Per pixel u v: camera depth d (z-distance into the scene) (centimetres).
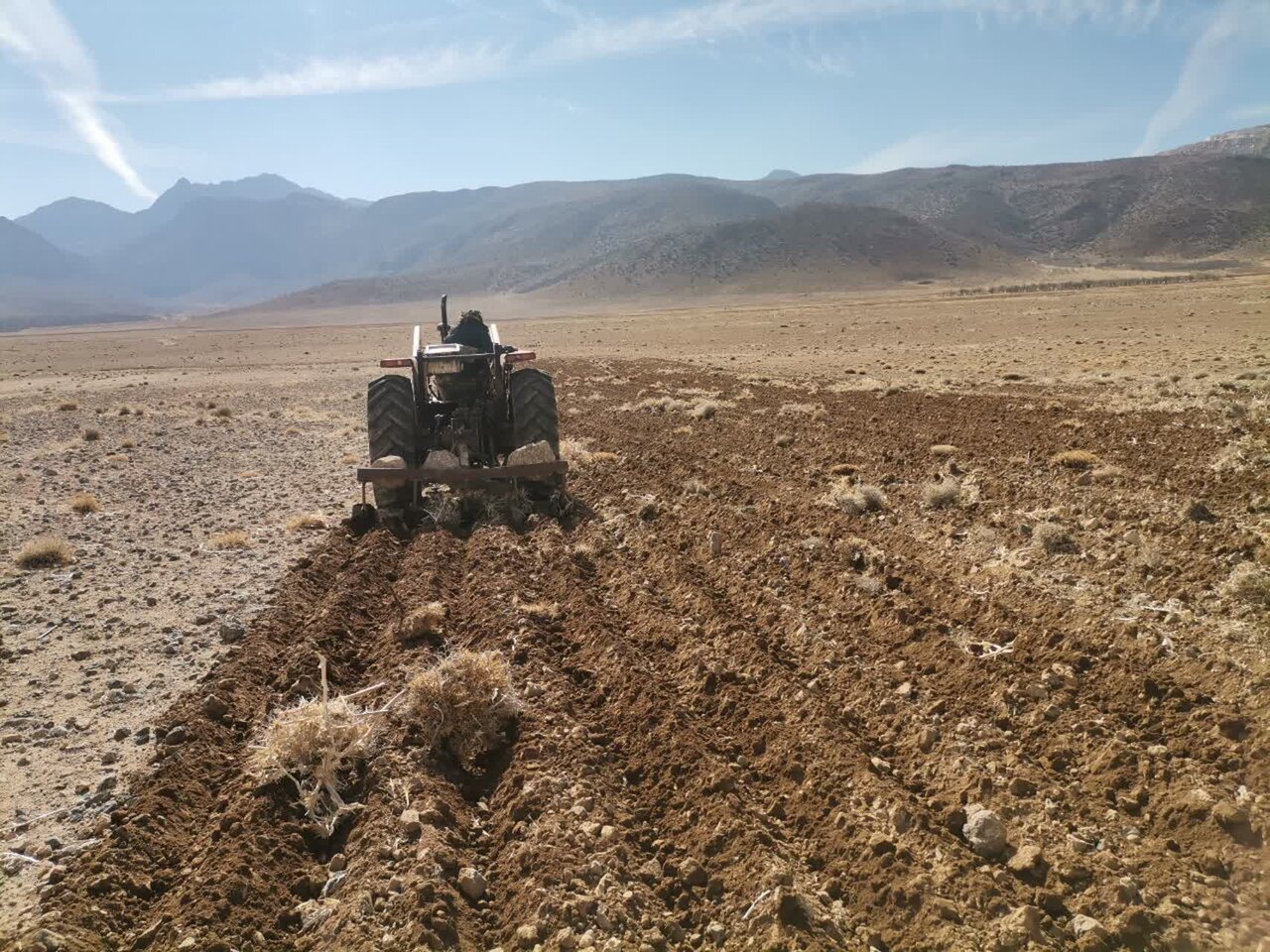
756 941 396
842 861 444
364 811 504
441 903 416
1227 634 634
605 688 632
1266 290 6494
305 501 1298
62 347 8738
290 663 675
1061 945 386
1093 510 962
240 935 414
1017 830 458
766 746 548
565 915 411
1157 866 426
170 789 518
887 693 602
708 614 740
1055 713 557
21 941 394
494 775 545
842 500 1057
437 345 1249
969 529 951
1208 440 1218
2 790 529
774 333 5891
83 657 721
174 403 3036
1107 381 2091
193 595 866
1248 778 472
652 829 483
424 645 716
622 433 1797
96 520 1212
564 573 869
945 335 4659
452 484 1169
